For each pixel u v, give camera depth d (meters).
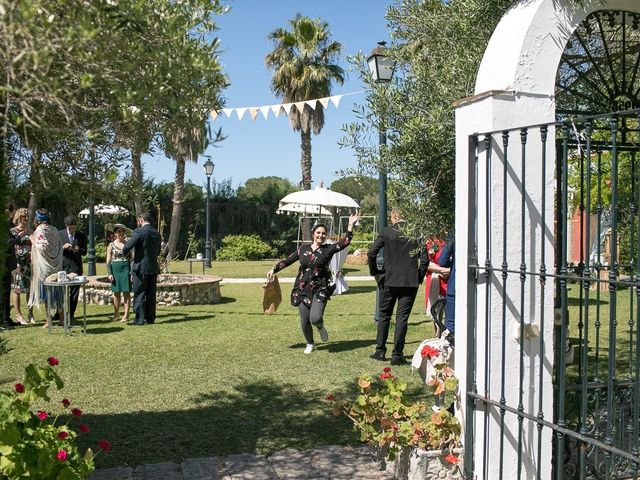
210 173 23.52
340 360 6.98
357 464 3.91
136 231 9.53
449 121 4.17
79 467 2.73
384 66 6.80
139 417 4.88
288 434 4.49
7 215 3.23
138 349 7.58
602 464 3.67
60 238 9.23
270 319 10.20
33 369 2.92
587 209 2.94
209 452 4.13
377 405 3.83
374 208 29.70
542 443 3.51
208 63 2.27
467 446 3.52
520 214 3.42
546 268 3.49
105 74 2.17
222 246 32.34
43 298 9.09
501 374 3.38
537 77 3.42
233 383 5.94
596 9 3.50
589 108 4.52
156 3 2.26
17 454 2.48
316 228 7.40
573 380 5.60
